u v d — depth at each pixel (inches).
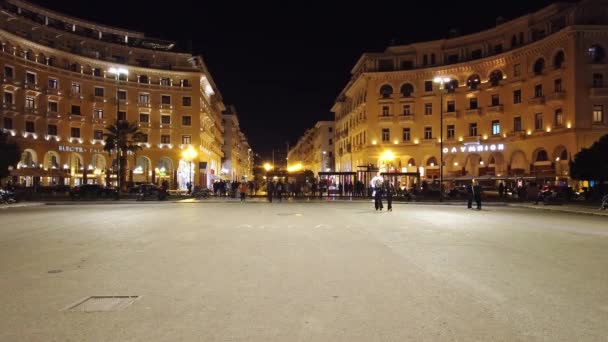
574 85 1908.2
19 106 2224.4
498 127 2351.1
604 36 1919.3
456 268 357.7
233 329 213.5
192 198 1925.4
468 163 2469.2
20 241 521.0
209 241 518.6
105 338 201.9
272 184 1576.0
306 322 223.6
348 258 403.2
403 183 2546.8
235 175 5152.6
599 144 1528.1
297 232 610.2
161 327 216.4
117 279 319.3
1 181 1871.3
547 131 2034.9
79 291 285.6
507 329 213.0
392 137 2593.5
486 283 306.2
